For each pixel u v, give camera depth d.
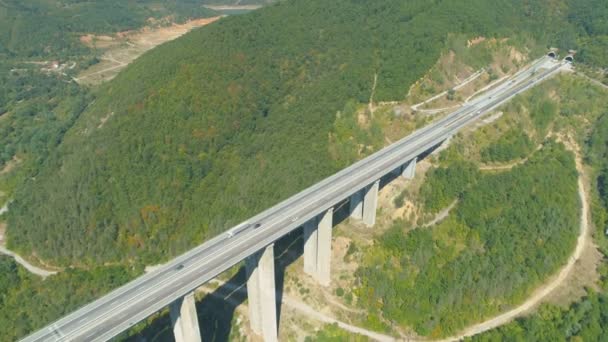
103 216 150.75
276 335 121.19
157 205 151.88
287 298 129.62
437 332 123.75
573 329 125.94
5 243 158.75
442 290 126.75
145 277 98.81
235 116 172.62
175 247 145.75
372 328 123.88
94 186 155.50
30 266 150.00
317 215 120.19
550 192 153.25
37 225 155.75
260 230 111.06
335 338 122.19
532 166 156.12
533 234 140.88
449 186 142.88
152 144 161.62
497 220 139.50
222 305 129.62
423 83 168.50
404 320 123.69
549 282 139.12
